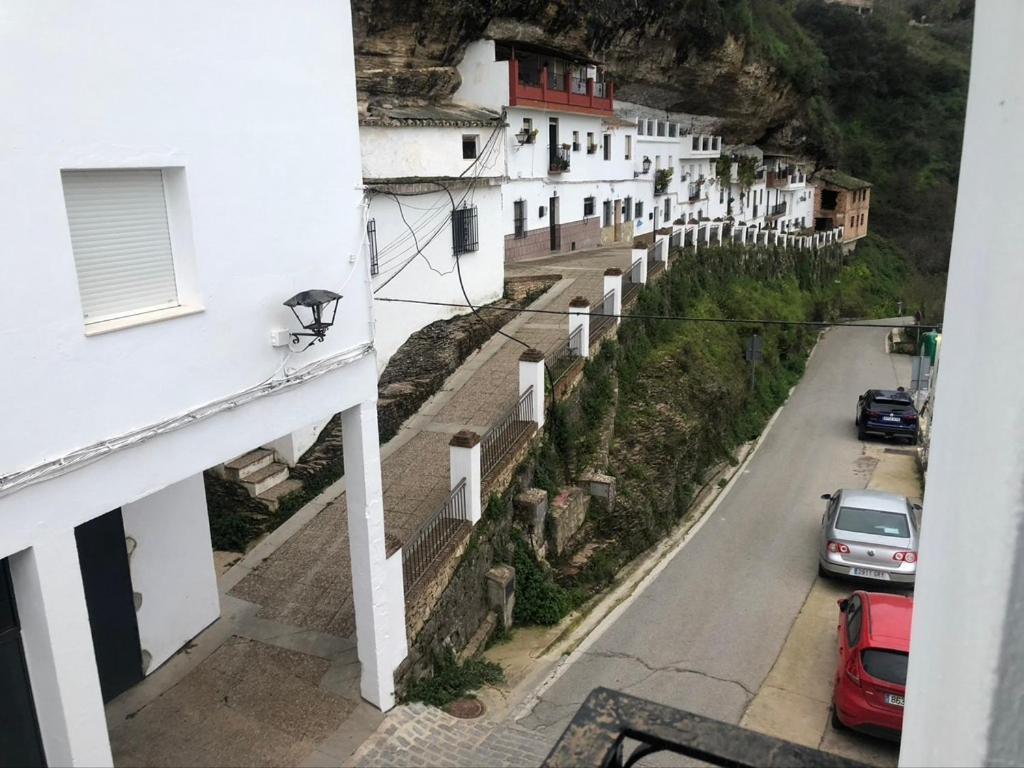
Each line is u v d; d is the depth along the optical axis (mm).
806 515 16344
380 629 7836
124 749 7258
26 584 5145
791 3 61062
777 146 47750
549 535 12516
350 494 7707
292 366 6895
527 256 26016
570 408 14555
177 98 5688
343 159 7320
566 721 8672
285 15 6516
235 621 9328
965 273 1287
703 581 13133
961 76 61719
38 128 4805
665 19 28156
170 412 5879
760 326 26234
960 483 1263
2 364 4754
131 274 5715
